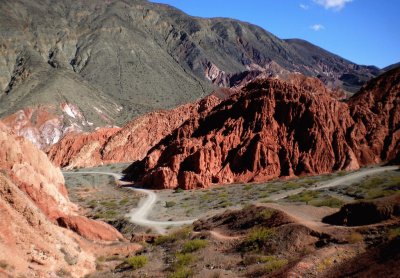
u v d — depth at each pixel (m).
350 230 23.81
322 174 70.06
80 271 27.34
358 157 75.38
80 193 77.69
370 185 51.16
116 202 66.06
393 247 17.17
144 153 120.88
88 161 117.88
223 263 25.06
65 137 132.12
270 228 28.50
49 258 25.50
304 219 29.52
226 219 34.47
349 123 80.44
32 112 174.62
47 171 46.62
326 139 75.69
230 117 85.75
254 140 77.38
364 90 92.25
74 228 36.28
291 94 82.69
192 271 24.55
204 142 81.75
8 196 26.05
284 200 48.62
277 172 73.94
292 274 19.12
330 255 20.42
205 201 59.41
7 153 35.47
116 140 123.81
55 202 37.59
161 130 125.62
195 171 75.12
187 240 31.64
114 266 29.94
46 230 27.12
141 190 75.31
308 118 78.19
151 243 36.03
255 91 86.88
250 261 24.05
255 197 57.06
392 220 24.47
